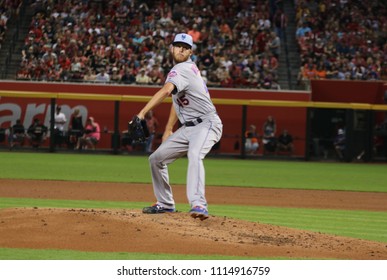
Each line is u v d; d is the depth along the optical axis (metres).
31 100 134.62
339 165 124.25
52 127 129.88
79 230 40.88
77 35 145.50
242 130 131.00
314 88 140.00
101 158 121.62
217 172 103.75
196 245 39.59
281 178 97.75
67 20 148.50
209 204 68.00
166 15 150.25
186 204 66.56
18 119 134.25
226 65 139.88
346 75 142.38
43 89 136.25
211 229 43.28
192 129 43.75
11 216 42.97
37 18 149.50
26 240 39.25
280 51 148.12
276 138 132.12
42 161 111.75
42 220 42.19
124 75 137.75
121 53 141.75
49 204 63.44
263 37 146.00
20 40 150.38
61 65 140.25
